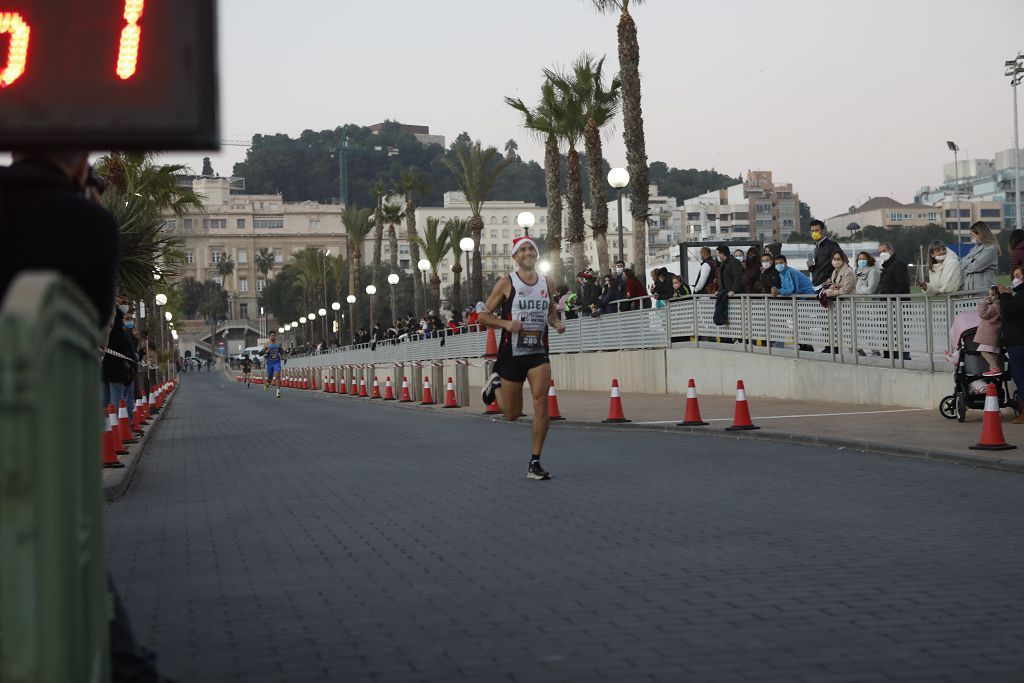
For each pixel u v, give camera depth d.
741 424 16.17
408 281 157.62
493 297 11.46
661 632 5.32
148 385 29.09
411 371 33.09
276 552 7.91
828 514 8.77
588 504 9.73
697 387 26.83
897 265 19.48
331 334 143.62
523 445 15.86
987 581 6.29
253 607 6.12
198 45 3.06
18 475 2.02
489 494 10.64
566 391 34.56
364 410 29.20
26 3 3.01
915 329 18.73
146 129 3.04
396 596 6.30
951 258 17.95
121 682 3.89
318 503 10.50
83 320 3.11
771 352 23.39
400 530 8.69
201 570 7.30
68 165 3.75
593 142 43.31
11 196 3.52
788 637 5.17
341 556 7.64
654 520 8.73
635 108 35.66
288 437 19.83
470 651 5.06
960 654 4.83
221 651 5.16
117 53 3.03
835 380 21.02
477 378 41.03
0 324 1.98
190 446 18.72
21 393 2.00
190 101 3.05
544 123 45.19
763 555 7.18
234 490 11.88
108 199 18.12
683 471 11.88
